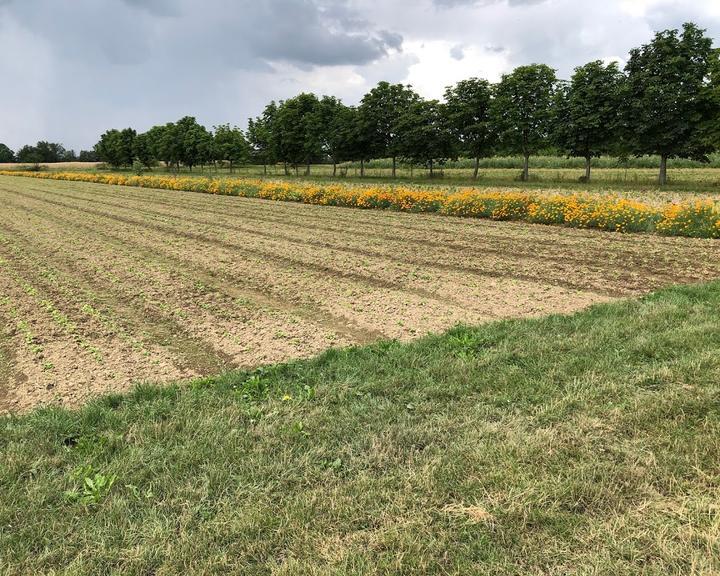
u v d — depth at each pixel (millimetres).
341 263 10555
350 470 3191
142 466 3277
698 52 27438
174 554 2506
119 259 11461
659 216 13609
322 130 53094
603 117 31156
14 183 49969
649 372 4312
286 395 4230
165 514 2822
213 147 70000
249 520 2727
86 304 7914
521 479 3002
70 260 11375
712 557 2350
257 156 66188
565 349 5020
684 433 3418
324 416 3863
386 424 3703
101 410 4031
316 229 15742
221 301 8039
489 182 36688
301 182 40656
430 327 6504
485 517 2699
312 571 2373
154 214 20812
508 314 6918
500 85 37656
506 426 3631
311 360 5098
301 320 6988
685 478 2982
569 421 3660
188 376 5215
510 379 4379
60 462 3326
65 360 5680
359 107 47375
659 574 2289
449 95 41062
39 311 7594
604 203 15430
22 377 5250
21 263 11086
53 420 3873
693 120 27141
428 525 2674
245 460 3301
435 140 42250
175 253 12102
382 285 8773
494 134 38750
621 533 2555
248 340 6254
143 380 5098
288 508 2836
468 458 3242
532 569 2357
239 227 16500
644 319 5719
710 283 7387
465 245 12227
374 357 5043
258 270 10172
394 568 2379
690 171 44938
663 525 2588
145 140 88812
